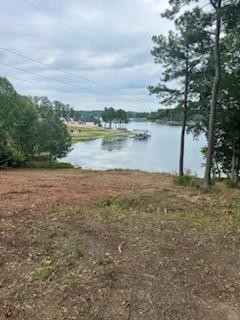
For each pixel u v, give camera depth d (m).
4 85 27.80
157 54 21.27
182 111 22.16
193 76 20.86
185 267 4.90
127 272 4.70
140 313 3.76
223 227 7.08
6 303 3.93
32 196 10.22
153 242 5.89
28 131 28.45
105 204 9.41
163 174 21.95
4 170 23.69
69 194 10.82
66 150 33.16
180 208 9.32
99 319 3.64
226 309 3.88
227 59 20.02
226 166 24.47
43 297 4.07
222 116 20.78
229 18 14.19
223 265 5.01
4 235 6.16
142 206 9.46
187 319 3.67
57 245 5.70
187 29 16.17
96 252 5.39
